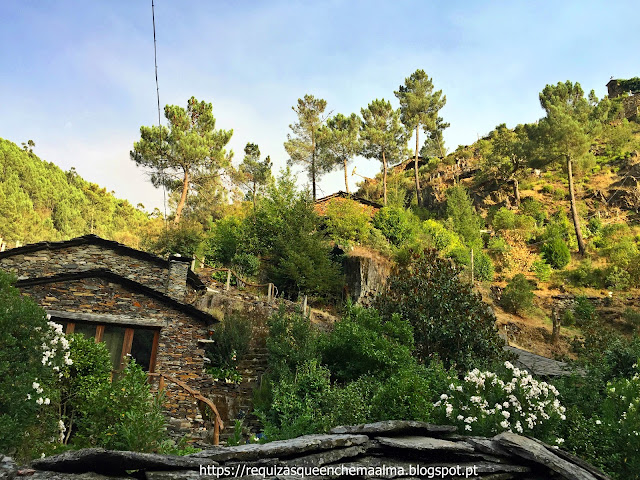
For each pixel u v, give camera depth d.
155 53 11.69
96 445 7.46
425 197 54.97
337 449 5.67
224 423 13.80
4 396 6.80
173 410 12.84
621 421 9.13
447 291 18.27
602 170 55.19
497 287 36.25
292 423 11.21
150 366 13.43
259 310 19.88
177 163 35.06
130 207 103.94
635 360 15.76
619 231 42.84
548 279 38.25
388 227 34.47
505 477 6.00
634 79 80.50
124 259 16.22
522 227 44.38
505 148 53.28
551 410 9.19
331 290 26.28
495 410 8.87
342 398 10.84
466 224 42.97
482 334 17.42
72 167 102.88
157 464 4.47
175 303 13.91
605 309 33.66
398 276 19.62
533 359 20.42
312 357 15.05
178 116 35.69
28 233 61.03
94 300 13.41
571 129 45.56
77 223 80.81
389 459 5.94
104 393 8.02
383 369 14.37
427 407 9.95
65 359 8.48
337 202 33.47
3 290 8.17
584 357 18.23
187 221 29.84
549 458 6.14
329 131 45.47
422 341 17.36
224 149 37.00
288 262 25.72
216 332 16.72
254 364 16.84
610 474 8.50
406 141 47.53
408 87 55.97
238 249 28.05
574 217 43.38
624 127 61.66
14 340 7.36
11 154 80.44
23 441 6.97
